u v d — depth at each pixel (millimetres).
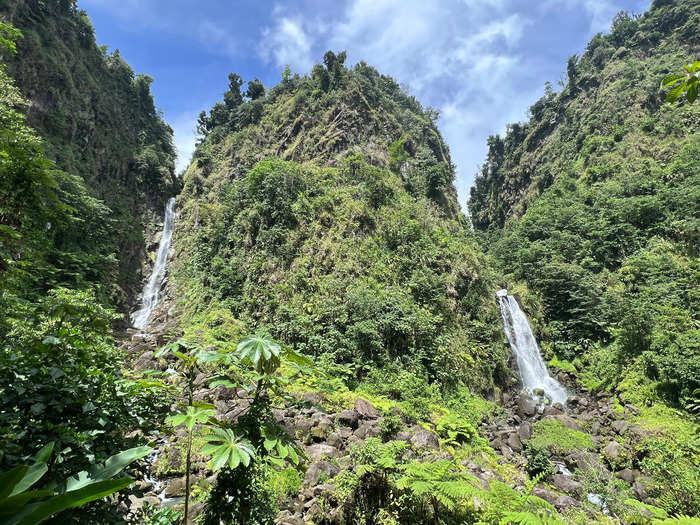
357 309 18844
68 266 20844
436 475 5238
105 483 1098
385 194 29234
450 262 24078
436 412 13500
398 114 47312
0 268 4445
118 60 41250
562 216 31969
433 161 39188
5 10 26969
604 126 44719
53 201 5160
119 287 27047
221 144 45781
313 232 24609
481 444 11219
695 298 18281
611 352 19453
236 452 2693
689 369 13961
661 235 24891
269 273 22984
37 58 27906
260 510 3672
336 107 40688
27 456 2207
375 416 10789
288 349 3184
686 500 7871
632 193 29656
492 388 18984
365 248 23844
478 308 22547
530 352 22641
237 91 53781
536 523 4145
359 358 16516
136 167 36281
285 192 26516
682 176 27875
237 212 29219
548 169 50844
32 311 3523
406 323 18156
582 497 8391
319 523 5316
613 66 52312
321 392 11633
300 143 39188
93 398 2826
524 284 27750
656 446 10289
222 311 21406
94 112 33719
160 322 26266
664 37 51312
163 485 6422
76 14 36344
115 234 29812
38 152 5031
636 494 8977
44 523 1941
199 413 2791
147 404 3430
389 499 5375
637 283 22359
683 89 2193
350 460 6953
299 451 3270
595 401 17734
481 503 5621
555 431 13180
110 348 4098
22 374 2580
